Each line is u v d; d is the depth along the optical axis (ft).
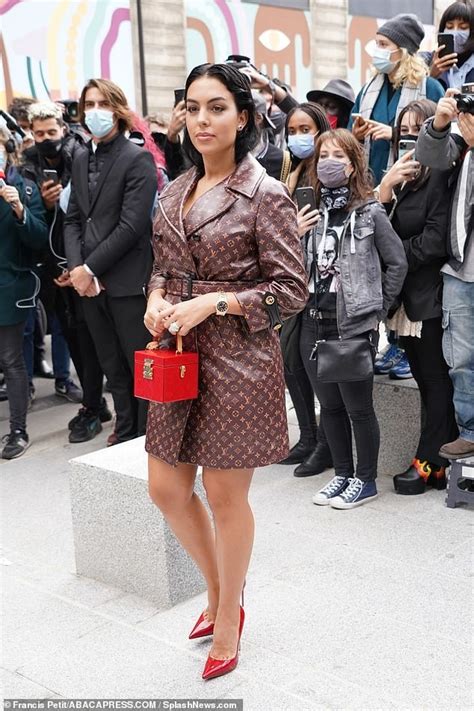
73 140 16.17
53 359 19.10
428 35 31.96
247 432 7.69
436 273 12.37
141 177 14.12
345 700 7.88
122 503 10.04
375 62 14.90
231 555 7.98
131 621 9.59
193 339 7.76
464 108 11.10
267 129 14.58
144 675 8.46
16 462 15.39
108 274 14.39
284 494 13.16
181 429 7.75
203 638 9.11
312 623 9.27
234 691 8.08
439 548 11.04
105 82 13.96
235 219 7.56
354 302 11.84
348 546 11.21
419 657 8.54
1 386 19.95
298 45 27.91
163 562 9.78
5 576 10.90
